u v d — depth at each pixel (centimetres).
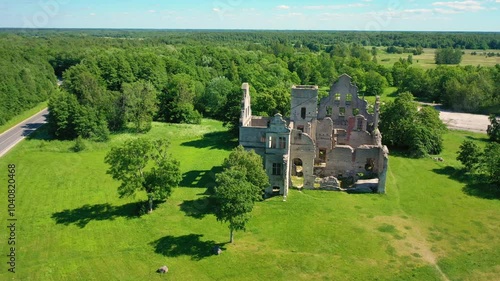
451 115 14550
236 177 5575
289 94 11325
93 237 5691
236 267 4978
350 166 7850
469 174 8100
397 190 7325
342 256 5219
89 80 11775
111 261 5112
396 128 9838
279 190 7125
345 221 6128
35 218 6225
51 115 10538
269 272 4881
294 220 6166
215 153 9788
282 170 6956
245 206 5300
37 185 7556
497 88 15062
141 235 5762
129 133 11344
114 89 14300
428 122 9931
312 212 6425
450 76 16612
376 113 8631
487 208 6588
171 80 14138
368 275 4825
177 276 4809
